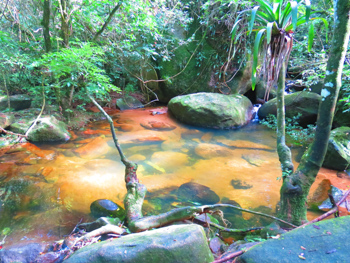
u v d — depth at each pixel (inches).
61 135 197.2
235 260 50.9
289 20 78.8
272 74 85.6
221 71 301.3
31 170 143.5
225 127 245.9
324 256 46.4
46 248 80.4
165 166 155.8
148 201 115.0
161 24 258.2
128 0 191.0
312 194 119.0
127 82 352.8
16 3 208.2
